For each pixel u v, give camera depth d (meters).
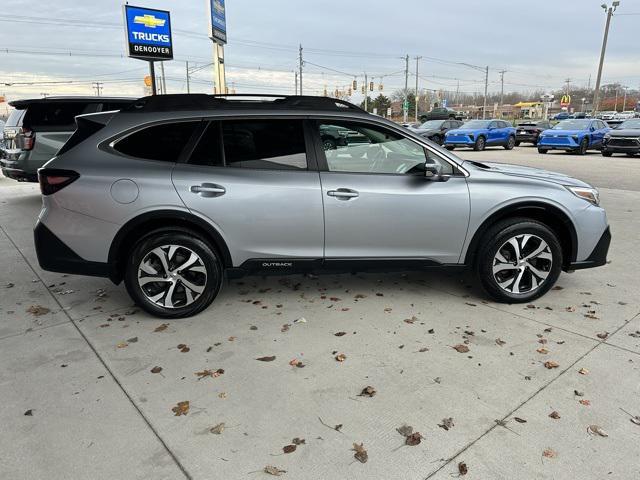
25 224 7.59
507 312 4.12
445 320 3.97
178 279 3.91
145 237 3.83
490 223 4.12
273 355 3.42
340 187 3.90
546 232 4.12
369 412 2.78
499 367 3.24
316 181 3.90
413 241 4.06
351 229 3.96
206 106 3.92
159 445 2.52
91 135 3.83
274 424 2.68
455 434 2.59
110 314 4.13
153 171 3.75
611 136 18.95
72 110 8.48
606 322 3.91
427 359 3.35
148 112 3.88
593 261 4.33
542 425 2.65
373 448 2.49
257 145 3.91
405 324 3.90
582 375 3.12
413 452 2.46
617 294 4.52
